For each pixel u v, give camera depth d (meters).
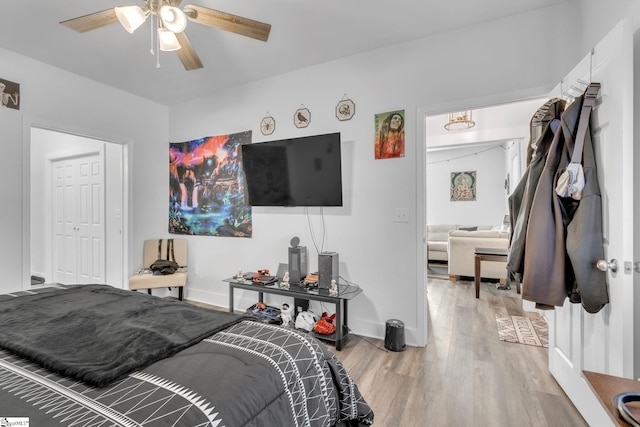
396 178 2.64
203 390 0.83
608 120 1.42
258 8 2.13
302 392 1.05
